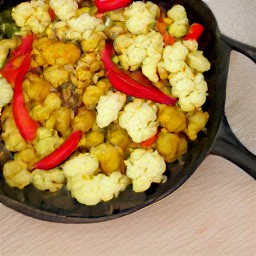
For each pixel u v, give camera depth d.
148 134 0.51
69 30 0.51
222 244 0.58
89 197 0.51
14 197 0.50
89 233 0.57
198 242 0.58
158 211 0.58
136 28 0.52
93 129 0.52
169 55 0.51
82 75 0.51
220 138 0.51
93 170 0.51
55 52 0.50
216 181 0.60
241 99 0.61
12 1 0.52
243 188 0.60
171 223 0.58
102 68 0.51
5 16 0.52
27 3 0.52
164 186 0.52
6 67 0.51
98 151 0.51
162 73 0.52
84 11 0.52
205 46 0.52
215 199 0.59
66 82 0.51
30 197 0.51
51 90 0.51
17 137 0.50
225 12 0.61
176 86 0.51
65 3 0.51
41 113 0.50
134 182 0.51
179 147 0.51
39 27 0.52
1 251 0.56
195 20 0.52
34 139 0.51
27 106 0.50
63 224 0.57
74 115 0.51
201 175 0.59
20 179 0.50
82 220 0.50
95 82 0.51
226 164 0.60
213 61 0.52
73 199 0.51
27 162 0.51
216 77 0.52
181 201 0.59
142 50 0.51
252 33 0.61
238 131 0.61
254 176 0.50
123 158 0.52
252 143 0.60
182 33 0.52
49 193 0.51
